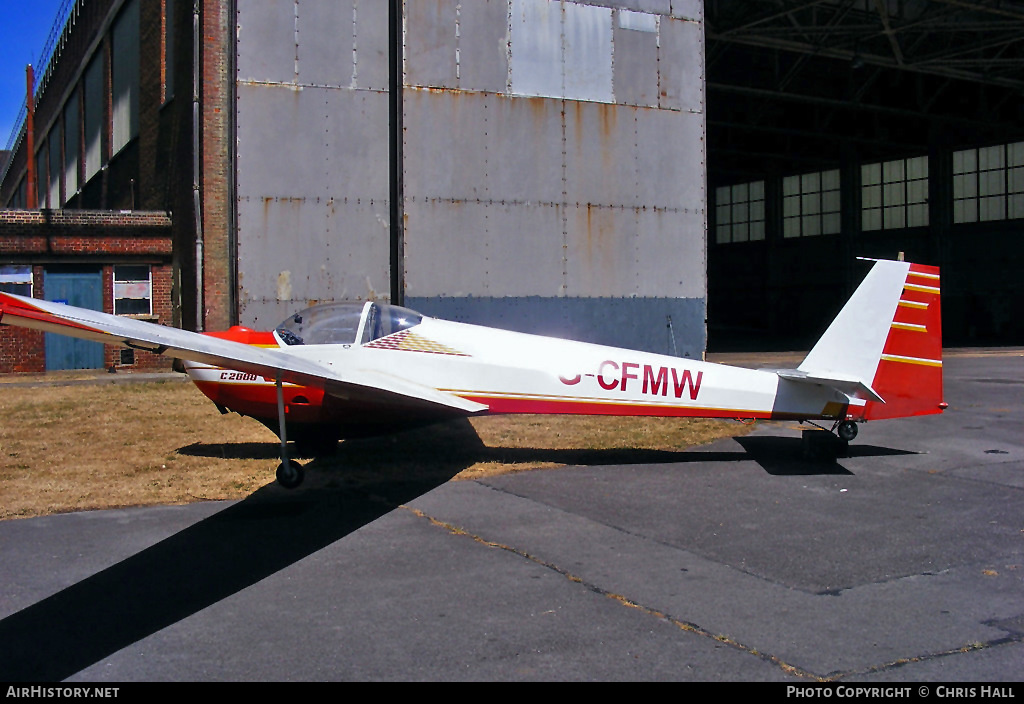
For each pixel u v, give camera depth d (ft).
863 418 25.08
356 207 39.45
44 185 120.06
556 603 13.50
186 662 11.30
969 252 108.17
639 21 43.42
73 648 11.75
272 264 38.40
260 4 37.93
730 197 141.59
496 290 41.06
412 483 22.22
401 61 39.34
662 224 44.14
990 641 12.03
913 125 111.96
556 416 34.65
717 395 24.73
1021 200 102.89
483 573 14.98
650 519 18.74
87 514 18.85
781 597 13.80
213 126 40.34
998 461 25.43
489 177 40.88
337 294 39.29
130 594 13.88
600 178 42.80
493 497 20.75
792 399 25.02
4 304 13.98
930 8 76.38
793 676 10.89
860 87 98.02
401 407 23.31
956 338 108.27
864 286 25.03
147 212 50.85
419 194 39.83
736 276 140.15
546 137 41.73
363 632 12.32
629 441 28.71
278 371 18.28
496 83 40.88
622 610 13.21
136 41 61.98
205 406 35.09
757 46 84.64
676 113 44.39
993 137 104.42
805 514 19.20
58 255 49.47
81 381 44.29
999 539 17.19
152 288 51.31
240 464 24.17
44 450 25.90
